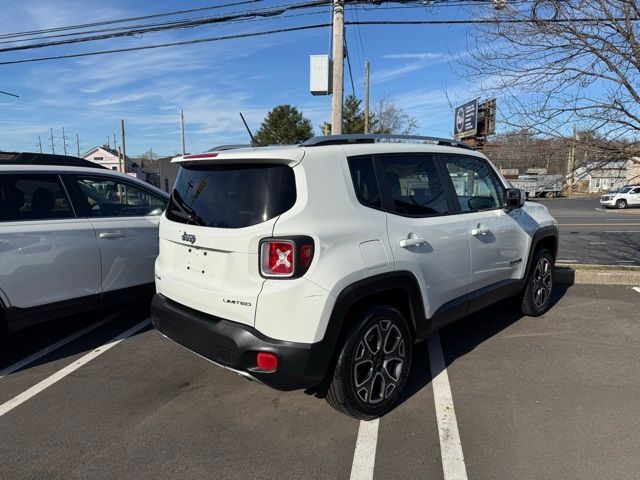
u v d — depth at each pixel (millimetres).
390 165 3355
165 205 5258
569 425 3055
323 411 3270
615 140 6266
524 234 4676
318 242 2709
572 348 4344
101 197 4684
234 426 3084
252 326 2734
